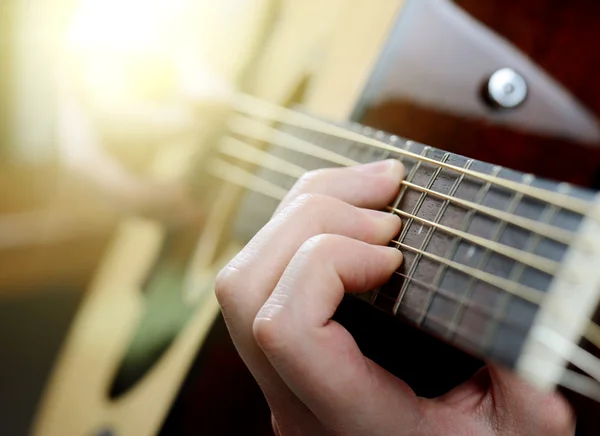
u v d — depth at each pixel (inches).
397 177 12.0
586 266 9.7
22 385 23.6
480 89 14.2
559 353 9.7
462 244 10.9
